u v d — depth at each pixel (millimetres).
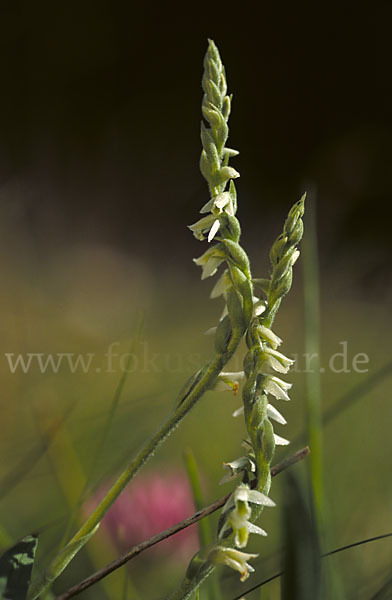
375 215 1976
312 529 340
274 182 2529
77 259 1605
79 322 1178
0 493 459
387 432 731
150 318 1258
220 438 785
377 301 1377
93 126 2365
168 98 2510
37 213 1752
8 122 2289
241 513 317
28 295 1295
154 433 325
